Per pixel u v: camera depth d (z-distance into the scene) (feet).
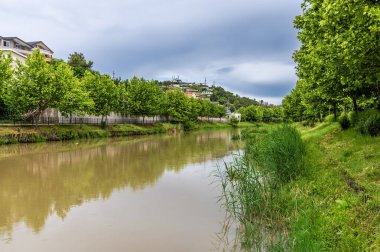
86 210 34.58
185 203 36.68
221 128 284.41
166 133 190.19
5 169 59.41
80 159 72.90
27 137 101.35
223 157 75.87
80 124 144.87
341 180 31.73
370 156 37.29
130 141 124.67
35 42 232.32
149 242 25.84
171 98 233.35
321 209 24.82
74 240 26.45
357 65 32.35
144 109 190.29
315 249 18.21
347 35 29.53
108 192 42.55
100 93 149.07
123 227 29.30
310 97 77.92
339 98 68.44
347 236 18.97
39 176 53.36
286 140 38.52
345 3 26.99
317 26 38.58
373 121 48.75
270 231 25.23
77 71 221.46
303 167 36.94
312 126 134.72
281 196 29.50
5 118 122.21
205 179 49.85
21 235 27.66
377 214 20.70
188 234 27.40
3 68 102.58
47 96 109.09
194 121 266.16
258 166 38.88
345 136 57.82
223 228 28.48
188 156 78.23
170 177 52.03
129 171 57.88
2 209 35.09
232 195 31.45
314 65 44.68
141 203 37.04
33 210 34.76
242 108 418.92
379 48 28.96
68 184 47.44
